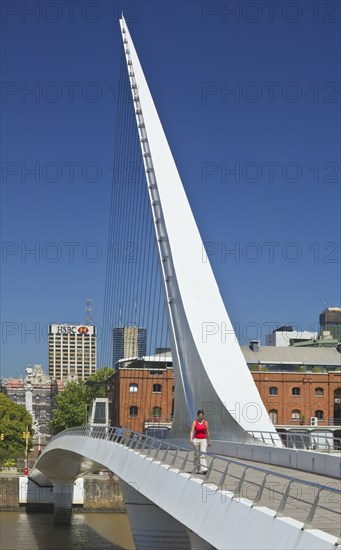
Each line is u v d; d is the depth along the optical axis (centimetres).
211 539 1814
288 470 2698
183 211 4753
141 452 2983
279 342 12050
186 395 4278
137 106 5600
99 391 11688
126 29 6181
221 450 3681
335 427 8719
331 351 9881
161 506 2367
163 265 4697
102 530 6712
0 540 6103
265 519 1527
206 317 4328
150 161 5131
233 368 4119
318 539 1295
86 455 4441
